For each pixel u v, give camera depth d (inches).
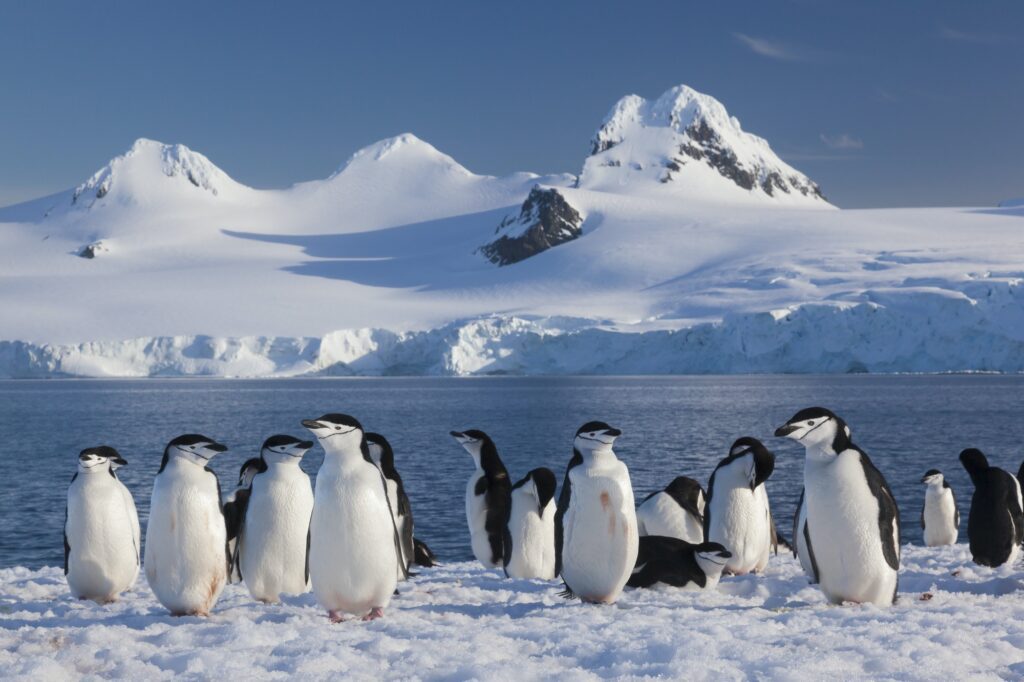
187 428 3228.3
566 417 3661.4
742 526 606.2
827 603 492.1
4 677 343.9
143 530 1245.1
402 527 613.3
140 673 351.9
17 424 3462.1
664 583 559.2
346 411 4128.9
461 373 7682.1
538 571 638.5
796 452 2343.8
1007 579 584.1
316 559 446.0
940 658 367.6
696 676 343.3
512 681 339.9
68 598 571.5
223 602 545.6
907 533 1211.2
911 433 2778.1
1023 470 738.2
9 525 1318.9
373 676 349.4
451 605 514.3
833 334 6712.6
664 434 2842.0
